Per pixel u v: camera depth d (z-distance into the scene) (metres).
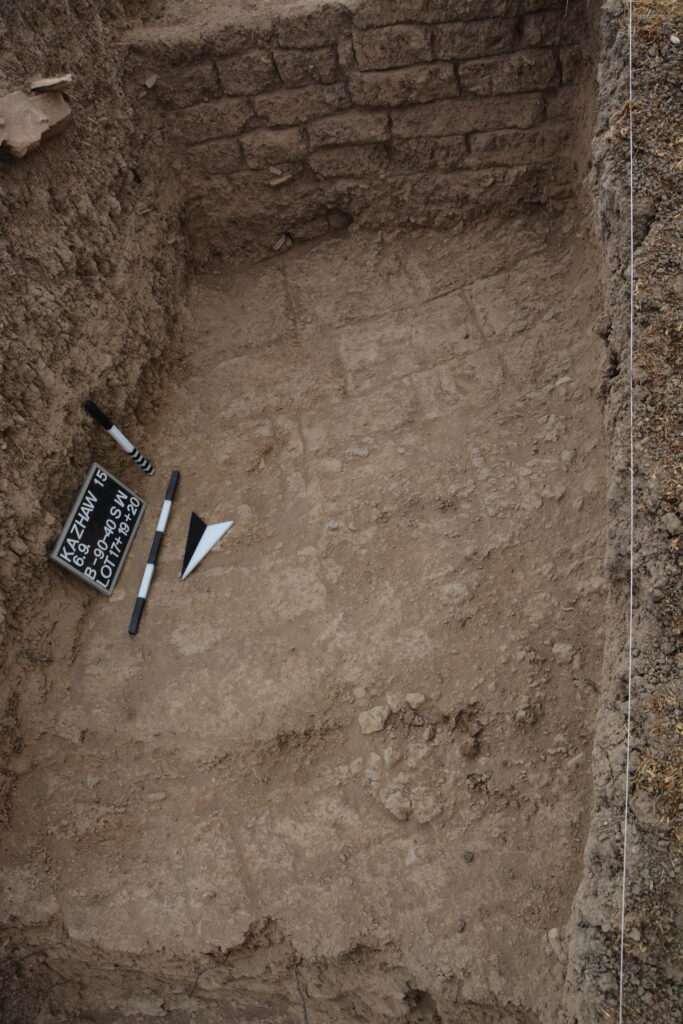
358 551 3.81
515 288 4.52
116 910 3.27
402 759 3.36
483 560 3.69
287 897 3.21
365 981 3.22
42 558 3.66
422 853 3.21
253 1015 3.47
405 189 4.69
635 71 3.57
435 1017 3.26
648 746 2.74
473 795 3.27
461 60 4.30
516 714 3.35
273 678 3.54
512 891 3.10
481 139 4.50
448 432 4.11
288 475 4.12
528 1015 2.99
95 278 4.14
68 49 4.12
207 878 3.27
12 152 3.71
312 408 4.33
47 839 3.39
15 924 3.29
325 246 4.89
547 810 3.22
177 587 3.85
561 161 4.53
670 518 2.94
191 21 4.44
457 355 4.37
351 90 4.41
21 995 3.49
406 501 3.91
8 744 3.44
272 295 4.78
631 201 3.39
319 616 3.67
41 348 3.79
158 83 4.46
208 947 3.17
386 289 4.70
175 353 4.57
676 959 2.56
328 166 4.65
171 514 4.06
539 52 4.26
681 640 2.83
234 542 3.94
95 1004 3.59
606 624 3.23
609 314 3.53
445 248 4.76
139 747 3.51
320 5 4.19
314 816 3.33
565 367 4.20
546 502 3.79
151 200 4.54
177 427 4.36
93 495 3.88
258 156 4.63
